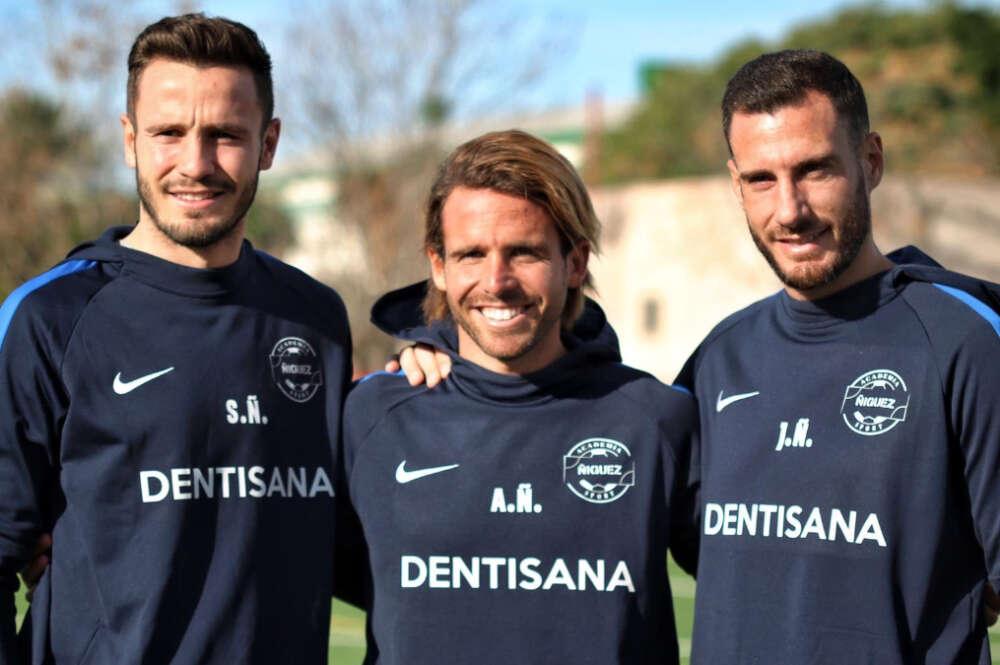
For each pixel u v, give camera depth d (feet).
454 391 12.14
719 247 90.07
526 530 11.62
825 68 11.18
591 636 11.45
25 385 11.21
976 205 85.61
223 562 11.48
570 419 11.93
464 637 11.44
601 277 96.27
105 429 11.37
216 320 11.89
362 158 64.28
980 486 10.68
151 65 11.61
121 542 11.34
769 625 10.98
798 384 11.37
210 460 11.59
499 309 11.62
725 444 11.62
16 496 11.27
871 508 10.82
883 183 85.66
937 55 121.49
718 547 11.39
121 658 11.16
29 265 54.44
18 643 11.37
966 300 10.95
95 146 55.93
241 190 11.71
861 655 10.66
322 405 12.38
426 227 12.47
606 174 127.85
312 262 68.49
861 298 11.34
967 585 10.87
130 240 12.10
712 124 118.93
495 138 11.96
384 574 11.78
